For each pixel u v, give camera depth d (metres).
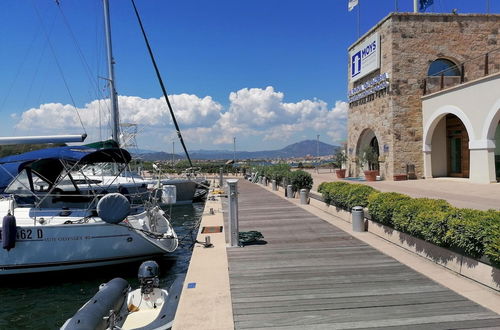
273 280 6.30
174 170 30.89
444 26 22.80
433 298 5.32
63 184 15.64
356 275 6.44
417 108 22.67
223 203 19.17
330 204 13.62
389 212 8.52
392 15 22.56
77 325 5.14
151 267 7.05
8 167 10.93
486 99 17.58
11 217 9.26
